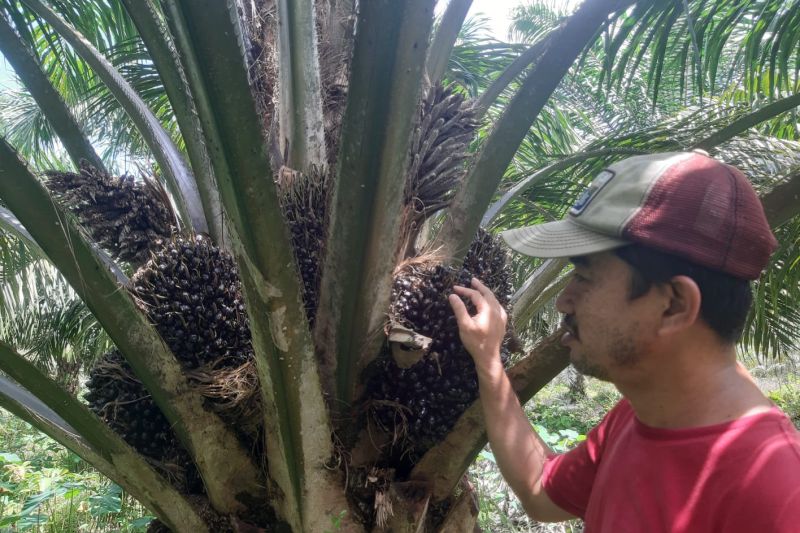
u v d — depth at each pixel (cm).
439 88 201
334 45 270
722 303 112
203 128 142
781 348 400
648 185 114
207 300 190
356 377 186
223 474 192
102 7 387
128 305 171
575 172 351
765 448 103
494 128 199
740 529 101
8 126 600
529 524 376
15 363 162
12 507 374
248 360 192
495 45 450
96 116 436
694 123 315
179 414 183
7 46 247
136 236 215
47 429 185
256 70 269
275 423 176
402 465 200
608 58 291
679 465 112
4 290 475
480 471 407
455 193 205
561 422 741
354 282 173
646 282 114
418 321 180
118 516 350
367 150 157
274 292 153
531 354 181
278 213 146
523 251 133
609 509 124
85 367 503
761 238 112
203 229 247
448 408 187
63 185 213
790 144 279
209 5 125
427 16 145
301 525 188
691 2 311
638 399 123
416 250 205
